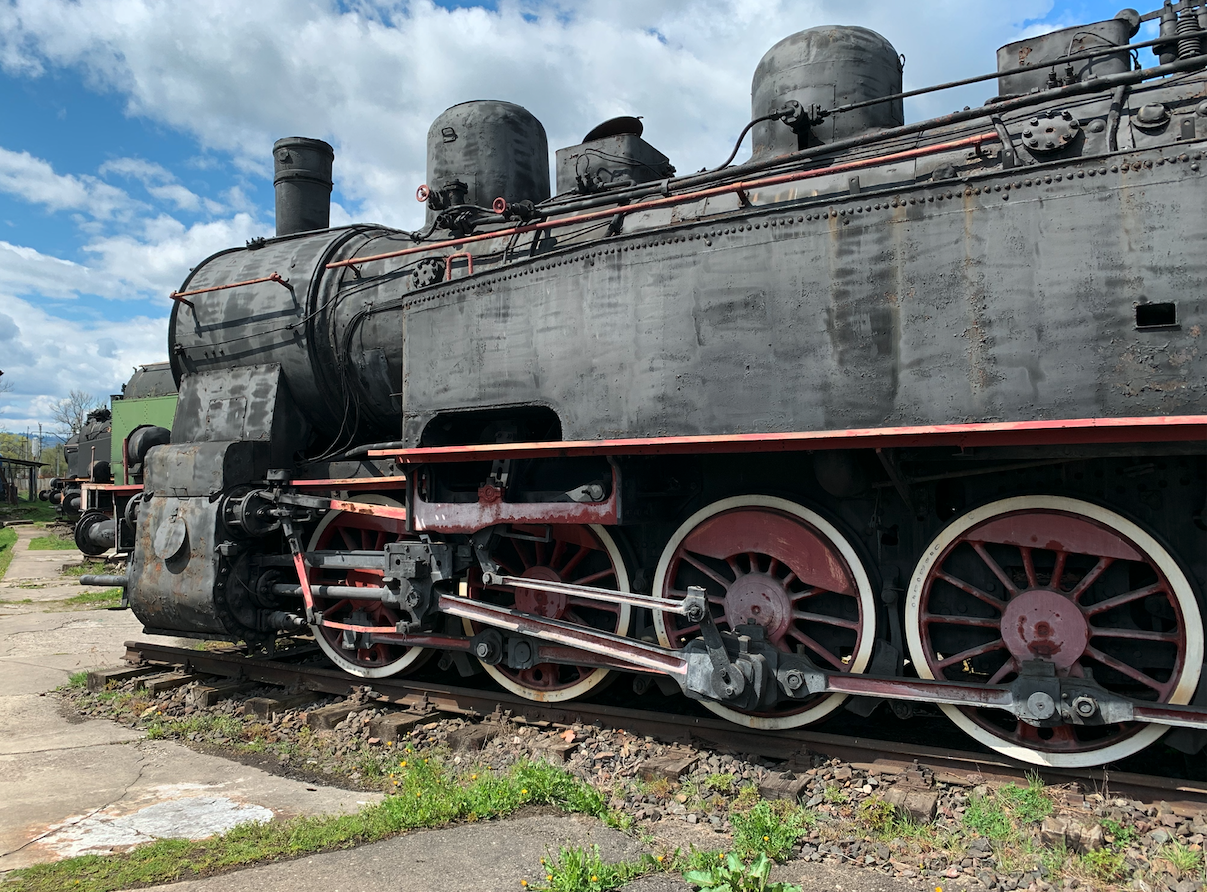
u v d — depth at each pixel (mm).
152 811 4422
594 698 5891
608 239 4840
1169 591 4027
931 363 3926
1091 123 4082
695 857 3623
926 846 3775
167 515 6820
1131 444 3785
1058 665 4160
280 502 6551
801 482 5027
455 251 6574
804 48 5977
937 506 4809
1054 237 3711
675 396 4566
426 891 3375
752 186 4742
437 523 5656
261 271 7566
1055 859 3557
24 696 7121
